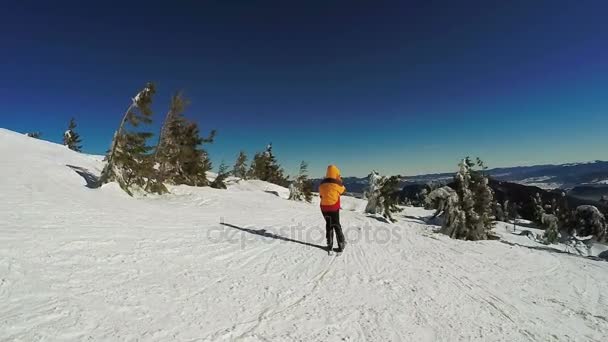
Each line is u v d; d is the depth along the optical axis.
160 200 14.77
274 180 46.56
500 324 5.11
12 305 3.66
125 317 3.85
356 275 6.74
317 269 6.84
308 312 4.72
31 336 3.20
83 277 4.66
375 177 20.94
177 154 19.14
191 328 3.84
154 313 4.05
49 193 9.45
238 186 30.00
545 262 10.53
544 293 7.06
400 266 7.87
